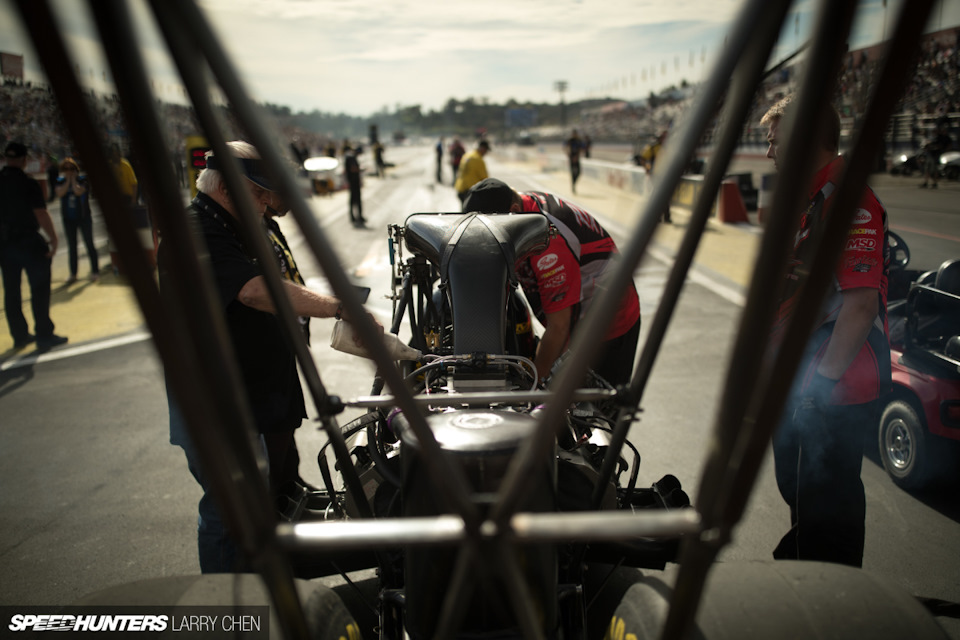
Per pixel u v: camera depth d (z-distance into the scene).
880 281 2.29
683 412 4.92
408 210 19.12
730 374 0.87
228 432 0.93
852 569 1.49
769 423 0.86
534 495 1.49
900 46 0.66
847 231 0.75
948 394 3.52
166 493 3.96
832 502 2.47
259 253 1.23
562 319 2.85
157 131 0.74
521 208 3.07
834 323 2.39
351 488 1.99
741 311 0.85
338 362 6.26
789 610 1.37
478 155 16.09
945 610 2.29
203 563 2.52
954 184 19.50
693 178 15.07
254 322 2.54
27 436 4.80
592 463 2.58
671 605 1.04
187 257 0.81
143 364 6.34
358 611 2.76
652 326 1.58
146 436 4.77
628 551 2.30
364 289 2.04
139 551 3.37
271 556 1.02
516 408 2.17
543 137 103.44
